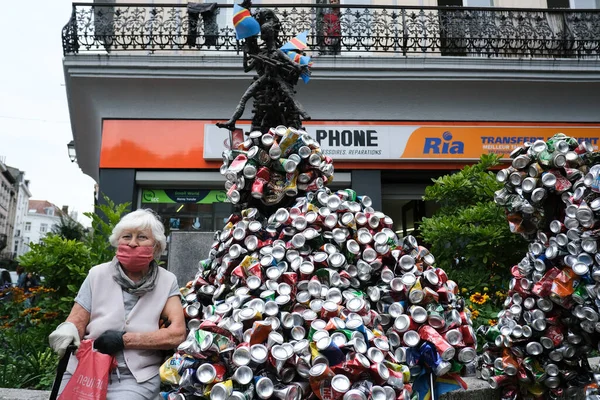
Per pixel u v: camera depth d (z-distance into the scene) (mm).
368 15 8805
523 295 2264
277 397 1444
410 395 1567
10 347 4418
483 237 4703
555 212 2279
